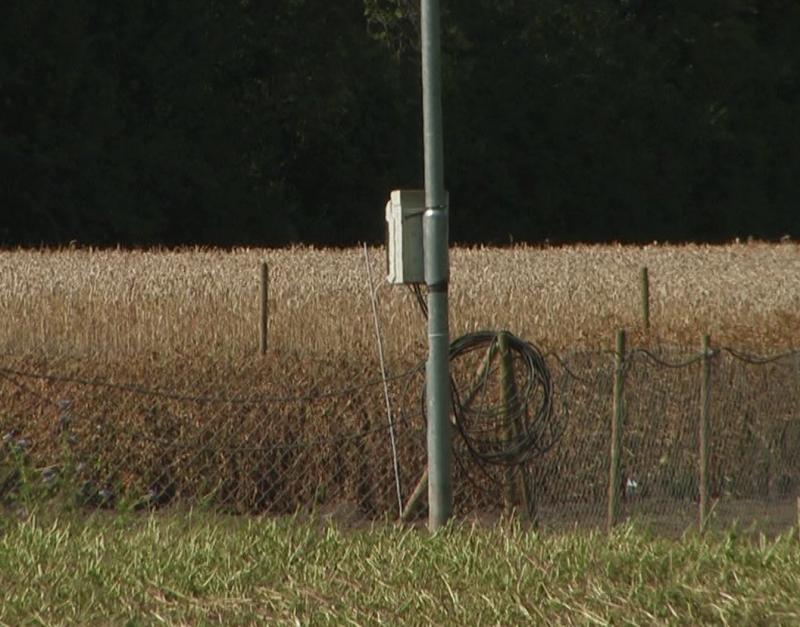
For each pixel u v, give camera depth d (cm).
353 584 2897
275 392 4456
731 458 4519
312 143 19688
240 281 8362
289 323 6378
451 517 3566
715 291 8588
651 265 10888
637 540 3356
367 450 4422
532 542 3300
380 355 4469
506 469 3988
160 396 4253
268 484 4422
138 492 4241
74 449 4312
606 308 7306
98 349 5394
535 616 2659
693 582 2902
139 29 17775
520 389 4138
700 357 4147
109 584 2872
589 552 3161
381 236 19925
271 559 3086
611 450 4038
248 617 2656
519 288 8281
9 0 16088
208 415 4456
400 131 19850
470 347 3988
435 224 3519
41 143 16575
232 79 19325
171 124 18538
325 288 7825
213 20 18562
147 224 17488
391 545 3262
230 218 18600
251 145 19588
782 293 8525
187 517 3847
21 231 16762
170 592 2814
